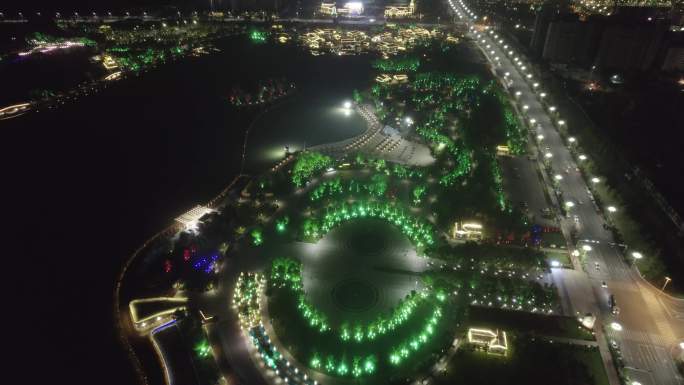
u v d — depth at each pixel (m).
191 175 194.12
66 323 121.81
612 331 120.75
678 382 108.06
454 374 108.62
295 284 135.38
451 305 128.88
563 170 199.75
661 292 133.50
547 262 144.50
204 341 116.00
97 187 177.88
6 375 107.69
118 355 113.94
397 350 113.56
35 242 147.75
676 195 174.25
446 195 172.75
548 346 115.31
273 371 111.12
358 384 107.69
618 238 154.88
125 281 136.38
